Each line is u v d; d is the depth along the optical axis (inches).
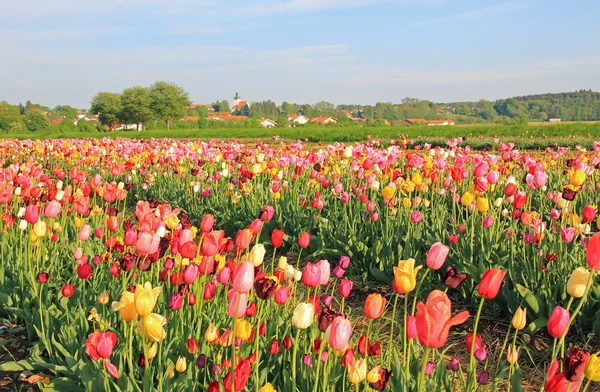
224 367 111.9
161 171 469.4
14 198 288.7
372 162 278.8
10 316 182.4
